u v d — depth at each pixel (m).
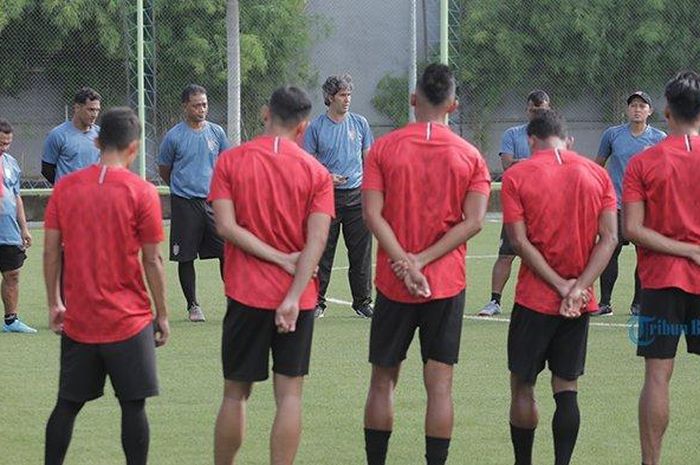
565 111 51.88
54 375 23.06
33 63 52.31
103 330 14.69
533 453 17.97
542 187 15.98
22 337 27.20
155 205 14.75
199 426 19.22
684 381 22.64
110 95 52.22
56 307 15.09
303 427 19.22
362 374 23.09
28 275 37.66
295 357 15.34
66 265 14.77
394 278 15.89
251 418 19.77
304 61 58.53
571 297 15.80
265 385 22.08
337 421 19.59
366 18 59.19
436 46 58.53
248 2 57.34
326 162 29.20
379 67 59.16
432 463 16.02
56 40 52.16
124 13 50.84
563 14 51.31
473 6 51.47
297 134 15.63
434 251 15.74
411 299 15.84
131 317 14.76
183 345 26.03
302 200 15.25
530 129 16.48
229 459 15.65
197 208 28.98
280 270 15.20
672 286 16.00
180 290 34.66
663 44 51.50
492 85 51.75
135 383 14.81
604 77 51.75
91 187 14.66
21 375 23.05
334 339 26.75
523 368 16.30
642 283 16.39
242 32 57.12
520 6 51.47
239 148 15.38
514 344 16.39
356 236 29.64
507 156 29.44
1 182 19.97
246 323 15.24
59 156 26.52
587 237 16.08
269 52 57.44
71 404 15.00
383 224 15.83
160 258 14.95
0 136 27.06
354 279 29.92
